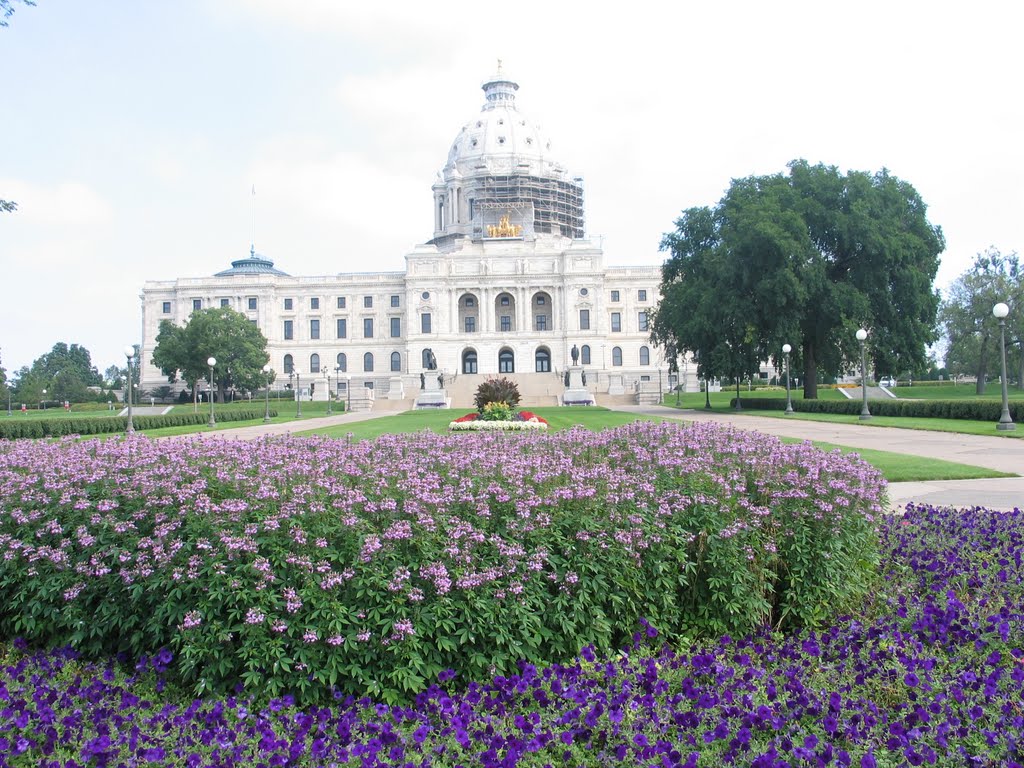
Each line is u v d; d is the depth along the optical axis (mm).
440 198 160250
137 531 10211
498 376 108562
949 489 21016
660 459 12578
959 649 9055
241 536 9078
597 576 9523
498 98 163750
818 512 10922
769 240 59344
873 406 56219
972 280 91312
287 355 144375
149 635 9828
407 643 8664
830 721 7289
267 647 8633
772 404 69750
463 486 10633
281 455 13133
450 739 7387
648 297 140250
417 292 138750
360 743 7270
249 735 7688
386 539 9180
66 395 147625
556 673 8703
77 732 7688
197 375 114938
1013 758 6812
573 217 157125
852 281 63094
